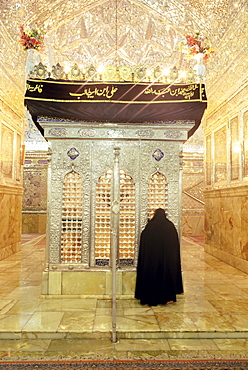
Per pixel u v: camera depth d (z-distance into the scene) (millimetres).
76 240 3973
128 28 7336
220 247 6379
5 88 5836
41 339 2912
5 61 5766
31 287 4320
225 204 6129
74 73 3920
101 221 4000
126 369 2436
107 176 4031
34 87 3787
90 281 3902
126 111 3816
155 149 4051
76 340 2904
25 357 2594
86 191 4000
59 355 2633
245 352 2711
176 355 2648
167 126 4000
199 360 2568
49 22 6797
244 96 5320
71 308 3508
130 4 7043
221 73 6164
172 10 6746
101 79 3934
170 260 3658
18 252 7023
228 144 5941
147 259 3654
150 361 2549
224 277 4957
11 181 6465
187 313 3391
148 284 3617
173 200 4035
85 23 7188
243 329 2979
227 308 3549
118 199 3986
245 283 4605
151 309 3510
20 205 7238
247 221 5172
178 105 3803
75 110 3811
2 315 3264
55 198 3980
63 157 4008
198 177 9305
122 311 3443
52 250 3932
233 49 5648
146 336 2943
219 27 6109
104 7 7059
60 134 3971
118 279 3902
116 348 2760
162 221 3768
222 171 6270
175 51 7340
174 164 4055
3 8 5520
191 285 4492
